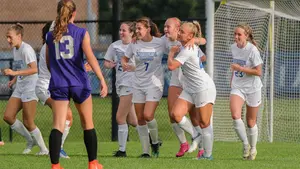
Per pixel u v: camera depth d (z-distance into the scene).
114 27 40.28
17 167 26.80
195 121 31.12
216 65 40.62
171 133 46.81
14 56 31.19
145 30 29.62
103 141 41.81
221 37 40.31
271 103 40.66
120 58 31.41
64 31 21.92
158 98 29.88
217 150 35.50
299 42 42.19
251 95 29.47
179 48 28.03
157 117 54.97
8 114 32.22
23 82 31.55
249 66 29.31
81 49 22.11
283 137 41.81
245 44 29.23
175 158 30.25
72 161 28.70
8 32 30.58
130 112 33.50
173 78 30.52
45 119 54.53
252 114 29.69
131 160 29.02
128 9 91.81
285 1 39.09
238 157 31.62
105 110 59.25
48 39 22.17
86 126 22.64
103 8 97.50
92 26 68.62
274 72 43.19
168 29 29.41
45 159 29.81
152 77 29.75
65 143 40.62
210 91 28.17
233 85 29.80
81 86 22.05
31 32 87.06
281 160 30.14
